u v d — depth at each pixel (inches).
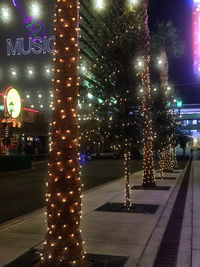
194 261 206.8
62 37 191.3
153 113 550.3
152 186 565.9
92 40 388.8
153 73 520.4
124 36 371.9
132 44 374.9
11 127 1197.7
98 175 904.9
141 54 400.8
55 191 182.5
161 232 272.7
